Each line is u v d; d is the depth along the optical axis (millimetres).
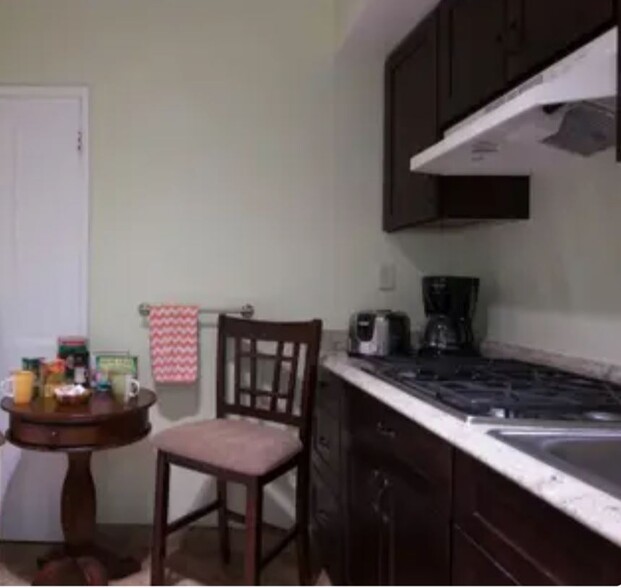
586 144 1609
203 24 2869
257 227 2902
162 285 2873
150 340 2799
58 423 2121
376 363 2316
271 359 2521
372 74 2908
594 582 863
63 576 2316
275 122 2898
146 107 2855
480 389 1698
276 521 2887
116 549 2658
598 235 1937
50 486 2818
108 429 2180
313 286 2918
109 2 2838
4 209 2812
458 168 2119
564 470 1026
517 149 1779
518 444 1183
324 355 2635
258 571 2031
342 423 2234
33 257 2824
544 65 1611
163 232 2871
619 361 1840
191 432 2234
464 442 1223
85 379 2504
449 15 2176
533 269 2322
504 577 1096
